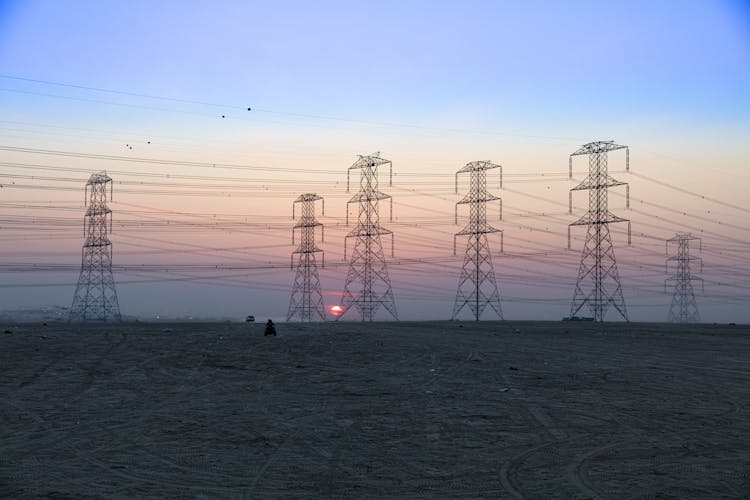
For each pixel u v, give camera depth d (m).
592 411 25.38
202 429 21.64
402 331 75.50
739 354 52.41
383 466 17.08
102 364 38.78
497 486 15.23
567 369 39.56
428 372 37.41
